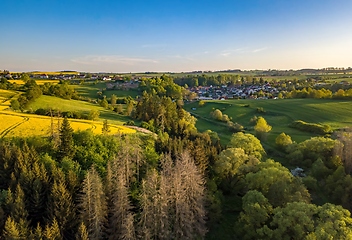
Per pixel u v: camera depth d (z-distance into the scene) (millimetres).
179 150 59656
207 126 136625
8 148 50062
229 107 174500
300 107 152000
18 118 76625
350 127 107625
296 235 36375
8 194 38062
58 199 39438
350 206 52812
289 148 84562
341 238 32969
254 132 116188
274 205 46125
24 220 36344
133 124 93062
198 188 44875
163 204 39688
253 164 60594
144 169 54750
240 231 44031
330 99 166000
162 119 96562
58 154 55344
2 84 142625
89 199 38656
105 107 135625
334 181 59188
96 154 57062
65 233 39062
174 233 40969
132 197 47094
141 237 37656
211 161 64000
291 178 50188
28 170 44375
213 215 49500
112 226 40594
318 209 37812
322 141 77312
